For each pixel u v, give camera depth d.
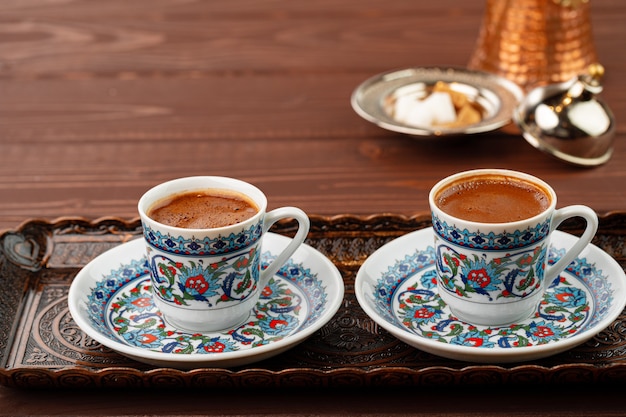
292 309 0.80
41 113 1.08
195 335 0.77
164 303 0.77
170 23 1.28
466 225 0.75
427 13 1.29
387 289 0.81
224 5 1.33
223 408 0.73
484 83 1.06
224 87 1.13
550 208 0.75
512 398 0.74
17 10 1.32
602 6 1.29
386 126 0.98
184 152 1.02
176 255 0.75
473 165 0.99
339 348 0.77
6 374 0.73
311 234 0.87
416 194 0.95
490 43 1.10
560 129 0.97
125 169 1.00
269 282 0.82
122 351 0.74
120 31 1.25
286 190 0.96
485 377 0.73
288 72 1.15
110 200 0.95
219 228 0.75
